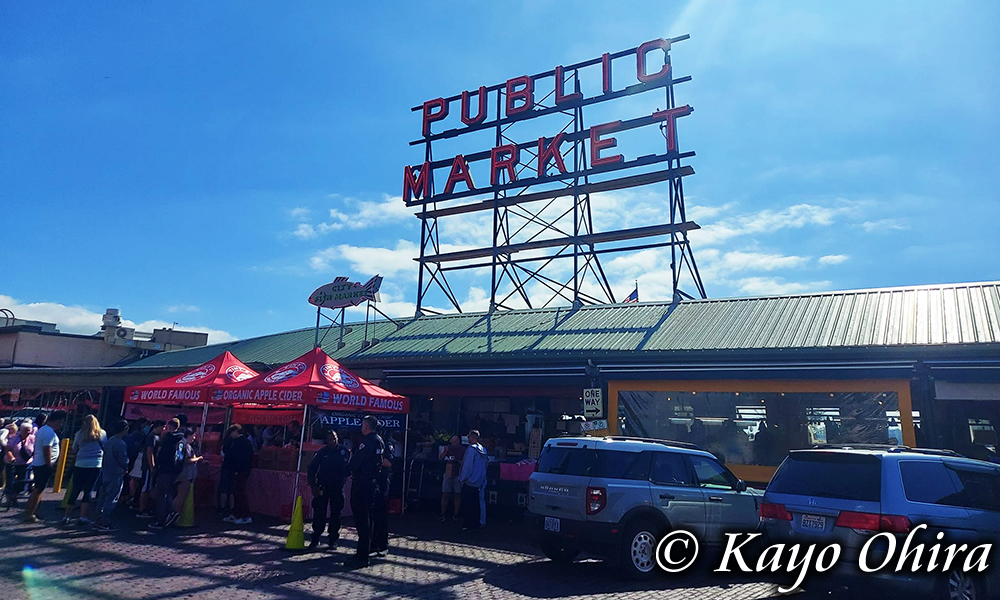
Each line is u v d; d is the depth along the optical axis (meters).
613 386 14.02
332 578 8.38
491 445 15.44
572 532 8.70
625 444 9.20
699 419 13.84
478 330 18.36
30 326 30.67
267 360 21.14
